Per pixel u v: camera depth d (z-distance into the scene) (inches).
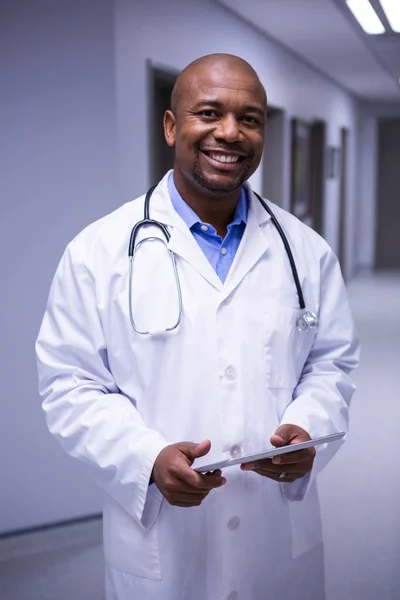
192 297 43.9
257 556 45.5
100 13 81.7
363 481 100.5
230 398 43.3
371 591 73.3
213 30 123.4
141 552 43.7
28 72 80.0
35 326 84.5
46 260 83.7
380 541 83.7
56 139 82.0
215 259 46.1
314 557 48.6
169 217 45.5
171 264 44.5
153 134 97.7
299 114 195.8
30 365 85.1
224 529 44.1
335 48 172.7
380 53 177.9
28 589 75.5
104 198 84.9
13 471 86.8
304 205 219.8
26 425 86.3
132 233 44.5
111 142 84.3
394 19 132.3
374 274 323.9
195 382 42.9
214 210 45.6
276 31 152.1
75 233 84.3
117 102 85.2
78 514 90.0
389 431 120.5
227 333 44.0
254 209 47.9
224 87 41.0
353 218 313.3
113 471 41.7
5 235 82.0
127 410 42.8
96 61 82.4
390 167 328.8
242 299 45.0
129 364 43.7
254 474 44.7
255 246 46.4
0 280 82.5
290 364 45.6
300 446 38.0
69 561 81.4
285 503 46.6
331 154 248.7
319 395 46.2
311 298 47.8
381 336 192.5
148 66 95.3
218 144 41.3
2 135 80.4
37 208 82.5
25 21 79.0
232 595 45.0
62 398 43.9
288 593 47.4
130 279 43.5
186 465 37.9
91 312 44.1
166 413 43.1
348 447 113.3
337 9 128.1
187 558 43.7
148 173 96.7
